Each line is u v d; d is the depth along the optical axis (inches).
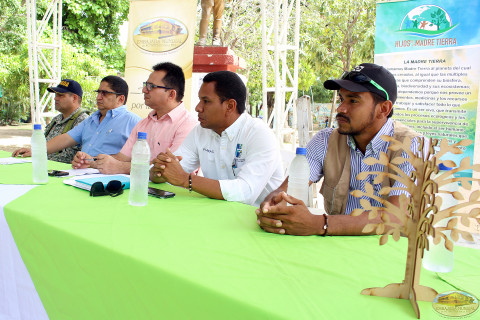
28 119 731.4
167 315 40.4
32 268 57.6
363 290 36.1
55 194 71.4
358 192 38.1
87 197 70.1
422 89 144.1
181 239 49.9
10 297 61.6
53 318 55.2
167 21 164.4
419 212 35.3
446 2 135.9
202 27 173.2
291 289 36.8
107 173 93.3
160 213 61.6
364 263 43.5
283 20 220.8
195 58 167.6
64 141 135.1
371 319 32.0
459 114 138.6
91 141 133.7
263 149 78.6
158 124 113.3
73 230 51.6
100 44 602.9
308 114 176.4
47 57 429.1
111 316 46.6
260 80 504.4
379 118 67.0
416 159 36.1
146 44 167.6
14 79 463.5
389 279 39.4
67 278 51.8
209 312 36.6
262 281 38.4
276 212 52.1
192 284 37.8
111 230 52.3
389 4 145.0
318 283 38.3
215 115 81.3
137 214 60.5
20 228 59.2
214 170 88.7
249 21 420.5
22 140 469.4
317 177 78.3
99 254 47.1
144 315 42.8
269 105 565.3
